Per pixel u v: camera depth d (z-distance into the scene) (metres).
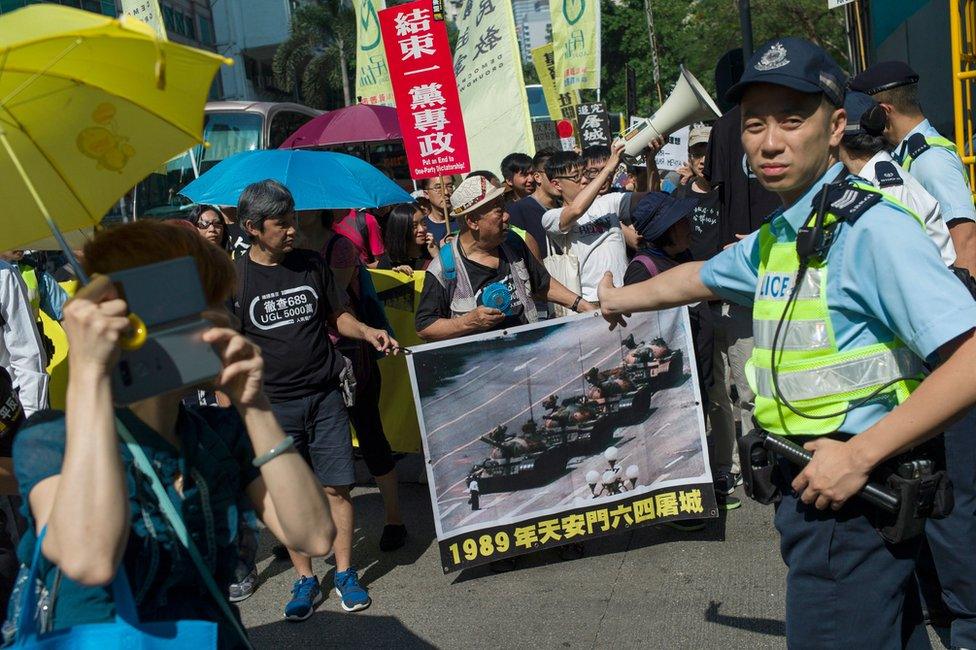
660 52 35.41
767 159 2.14
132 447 1.73
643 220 4.80
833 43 26.56
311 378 4.35
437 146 5.90
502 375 4.59
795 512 2.25
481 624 4.13
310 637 4.15
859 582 2.17
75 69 1.70
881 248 2.00
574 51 11.72
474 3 9.52
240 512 1.88
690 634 3.86
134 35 1.38
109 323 1.49
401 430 6.00
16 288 4.18
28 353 4.19
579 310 4.91
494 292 4.57
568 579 4.52
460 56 9.77
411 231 7.12
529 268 4.84
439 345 4.53
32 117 1.89
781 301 2.21
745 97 2.15
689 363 4.77
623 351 4.70
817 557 2.20
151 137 1.99
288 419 4.34
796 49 2.07
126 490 1.54
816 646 2.23
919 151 3.87
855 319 2.11
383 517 5.65
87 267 1.79
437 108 5.88
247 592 4.64
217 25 48.72
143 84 1.73
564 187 5.86
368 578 4.76
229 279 1.88
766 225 2.32
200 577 1.79
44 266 5.64
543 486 4.64
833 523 2.17
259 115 12.19
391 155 15.36
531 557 4.84
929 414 1.93
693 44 32.50
